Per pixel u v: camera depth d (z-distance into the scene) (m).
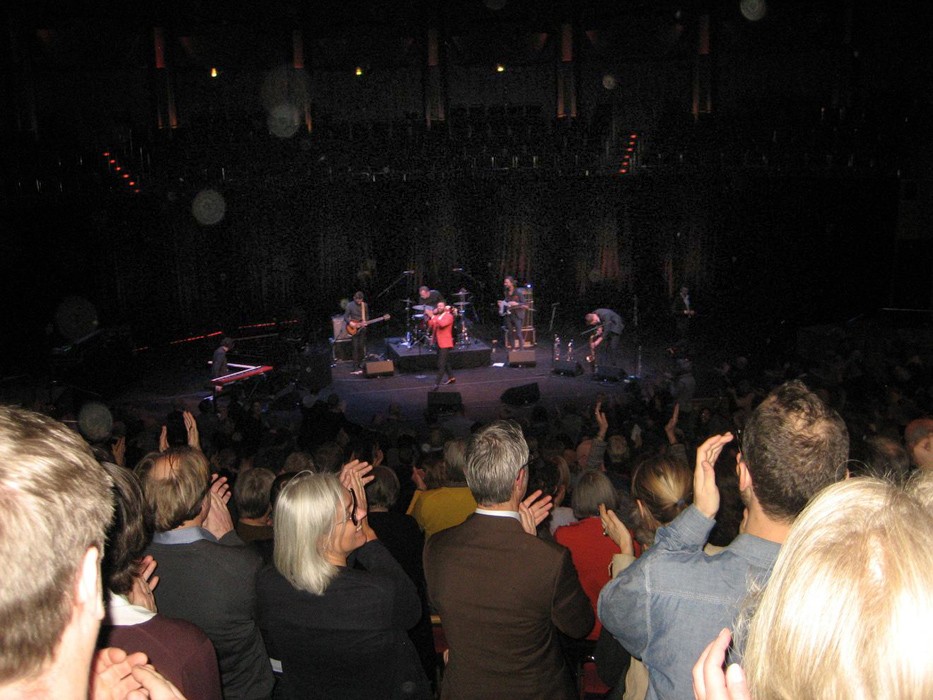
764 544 1.98
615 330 17.47
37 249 18.78
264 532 3.85
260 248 23.61
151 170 19.88
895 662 0.79
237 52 16.45
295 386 16.58
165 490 2.73
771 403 2.02
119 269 20.89
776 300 21.92
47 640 0.90
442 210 24.66
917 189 20.19
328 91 23.48
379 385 17.19
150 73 14.84
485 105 23.67
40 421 0.98
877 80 19.84
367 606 2.62
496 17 15.69
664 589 2.03
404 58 18.77
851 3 15.60
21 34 14.46
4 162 16.73
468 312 24.47
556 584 2.59
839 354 15.84
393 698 2.72
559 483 4.83
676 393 14.01
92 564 0.97
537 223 24.72
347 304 18.67
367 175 21.11
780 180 21.12
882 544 0.85
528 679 2.62
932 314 19.81
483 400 15.73
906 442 4.58
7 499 0.88
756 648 0.90
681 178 22.19
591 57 17.97
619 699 2.95
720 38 15.27
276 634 2.70
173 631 1.92
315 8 15.28
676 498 3.08
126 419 12.04
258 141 20.52
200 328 22.94
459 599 2.63
